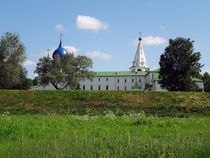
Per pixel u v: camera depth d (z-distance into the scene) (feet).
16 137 63.72
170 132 72.08
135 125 86.69
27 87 396.78
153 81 550.77
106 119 95.04
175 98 201.77
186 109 184.96
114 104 197.16
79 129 75.25
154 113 170.09
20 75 343.87
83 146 43.68
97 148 42.39
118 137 52.26
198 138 48.57
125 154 39.22
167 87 401.70
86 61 447.42
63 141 49.88
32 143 50.42
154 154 38.52
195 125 88.99
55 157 39.81
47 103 198.08
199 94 207.51
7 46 330.75
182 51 391.04
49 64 437.17
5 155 43.06
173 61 393.70
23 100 200.75
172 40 396.57
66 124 79.97
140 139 52.80
